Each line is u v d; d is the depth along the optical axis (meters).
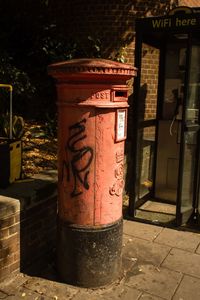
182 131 4.18
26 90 6.27
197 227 4.43
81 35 6.14
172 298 3.04
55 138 5.94
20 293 3.04
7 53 6.35
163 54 4.98
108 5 5.84
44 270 3.39
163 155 5.25
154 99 5.35
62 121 3.04
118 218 3.21
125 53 5.90
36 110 6.77
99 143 2.96
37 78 6.79
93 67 2.73
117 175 3.12
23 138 5.58
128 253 3.75
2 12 7.11
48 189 3.59
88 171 2.99
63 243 3.16
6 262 3.14
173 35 4.72
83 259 3.09
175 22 4.02
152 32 4.21
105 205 3.07
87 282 3.13
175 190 5.23
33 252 3.48
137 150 4.57
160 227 4.41
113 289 3.14
